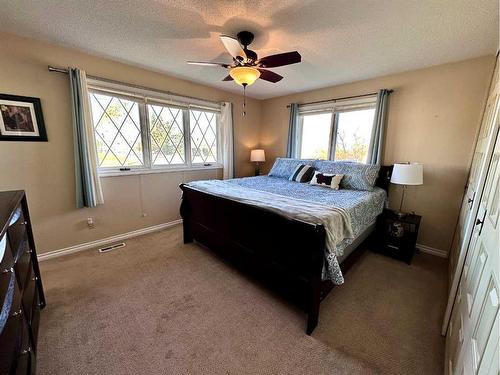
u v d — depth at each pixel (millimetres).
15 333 932
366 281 2156
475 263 1081
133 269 2279
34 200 2326
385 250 2682
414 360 1354
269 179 3500
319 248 1421
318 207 1779
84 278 2111
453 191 2598
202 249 2742
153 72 3027
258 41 2105
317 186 2975
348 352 1402
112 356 1342
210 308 1754
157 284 2043
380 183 3000
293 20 1771
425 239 2834
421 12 1632
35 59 2176
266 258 1841
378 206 2635
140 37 2086
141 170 3113
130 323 1590
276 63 1958
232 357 1356
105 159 2828
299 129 4062
